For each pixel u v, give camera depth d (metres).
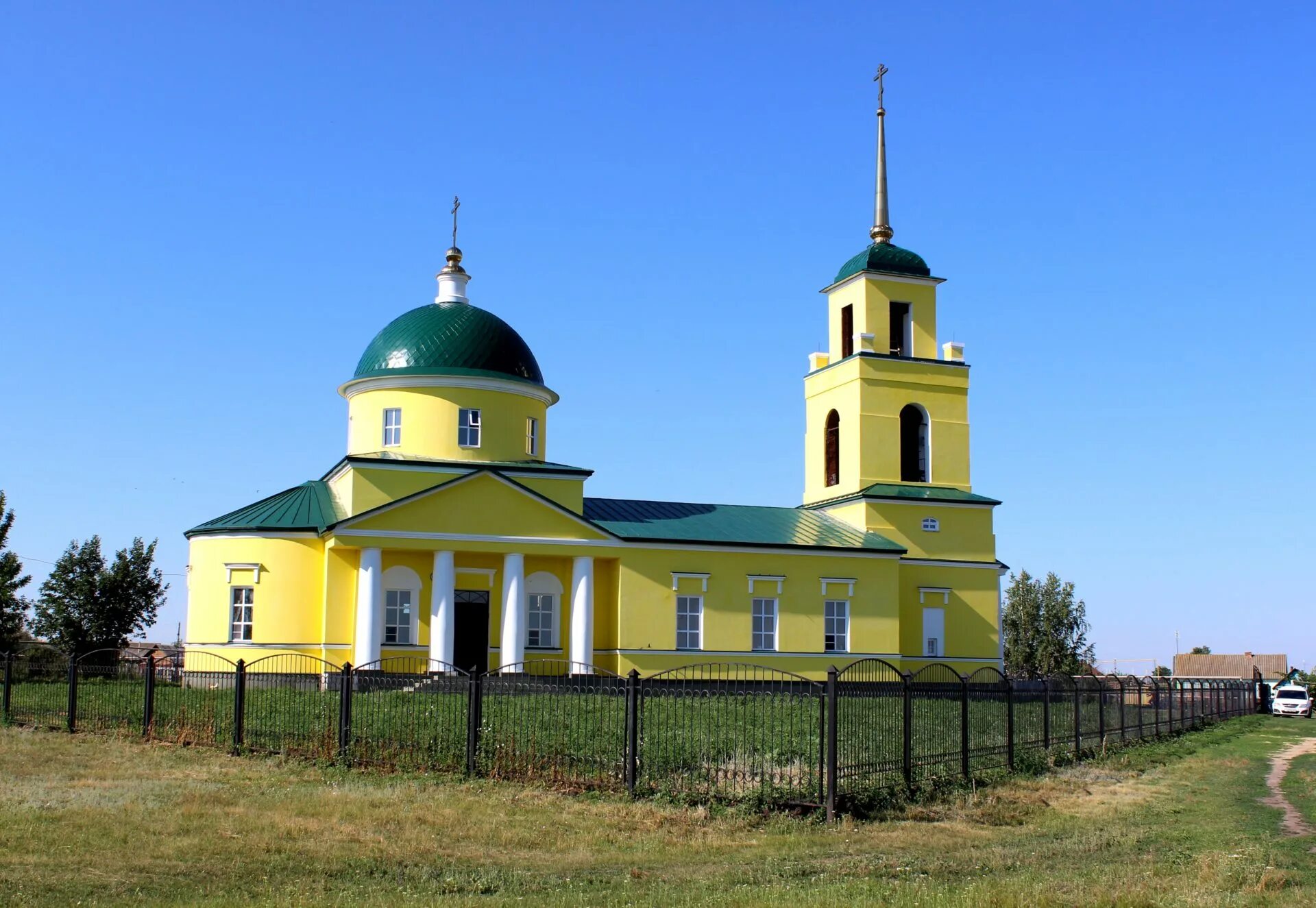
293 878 16.16
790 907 14.59
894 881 16.81
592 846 18.95
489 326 50.81
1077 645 85.38
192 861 16.77
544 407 52.12
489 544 45.38
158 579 59.66
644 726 24.70
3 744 28.16
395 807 20.86
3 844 17.16
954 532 55.31
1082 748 33.59
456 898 15.11
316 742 26.31
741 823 20.78
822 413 58.06
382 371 49.44
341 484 48.50
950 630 54.53
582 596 47.09
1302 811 24.22
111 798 21.19
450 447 48.81
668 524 50.28
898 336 57.38
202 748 27.34
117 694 32.66
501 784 23.41
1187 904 15.01
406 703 28.92
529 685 28.00
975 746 28.48
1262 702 68.69
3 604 53.44
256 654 44.69
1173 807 24.56
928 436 56.25
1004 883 16.23
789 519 54.19
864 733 23.62
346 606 45.16
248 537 45.31
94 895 14.80
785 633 49.94
